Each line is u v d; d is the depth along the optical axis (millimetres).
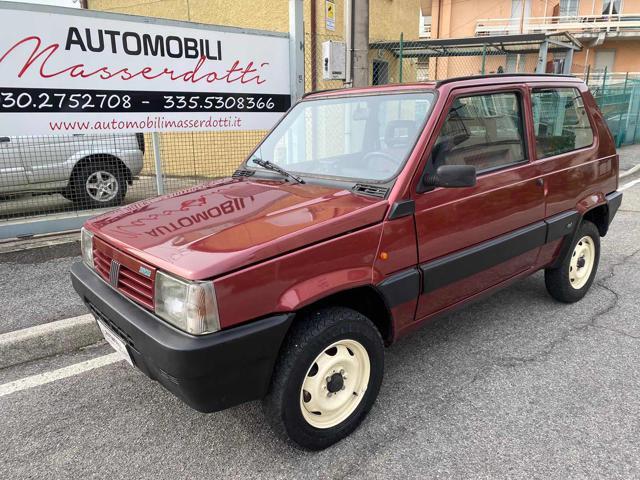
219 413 2963
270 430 2801
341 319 2508
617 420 2814
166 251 2309
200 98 6371
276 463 2539
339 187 2990
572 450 2578
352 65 6910
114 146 6938
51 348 3691
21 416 2953
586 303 4465
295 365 2379
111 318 2514
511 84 3461
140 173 7301
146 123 6027
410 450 2607
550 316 4207
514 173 3404
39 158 6410
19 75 5141
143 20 5738
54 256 5352
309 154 3533
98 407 3037
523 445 2623
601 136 4383
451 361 3498
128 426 2855
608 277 5109
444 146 2965
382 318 2852
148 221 2750
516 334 3887
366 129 3248
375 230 2605
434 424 2812
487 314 4270
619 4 28250
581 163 4062
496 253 3314
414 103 3082
